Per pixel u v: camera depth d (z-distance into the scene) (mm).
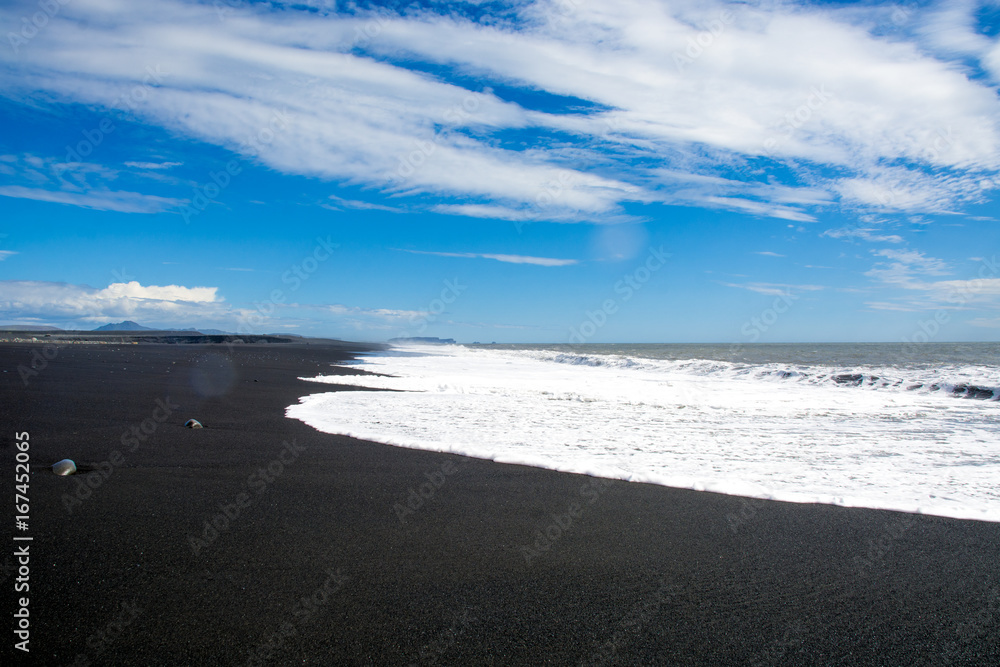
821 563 3418
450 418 8766
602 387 14438
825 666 2389
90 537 3486
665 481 5148
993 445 7160
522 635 2561
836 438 7570
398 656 2361
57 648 2318
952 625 2729
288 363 21891
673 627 2664
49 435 6355
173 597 2789
